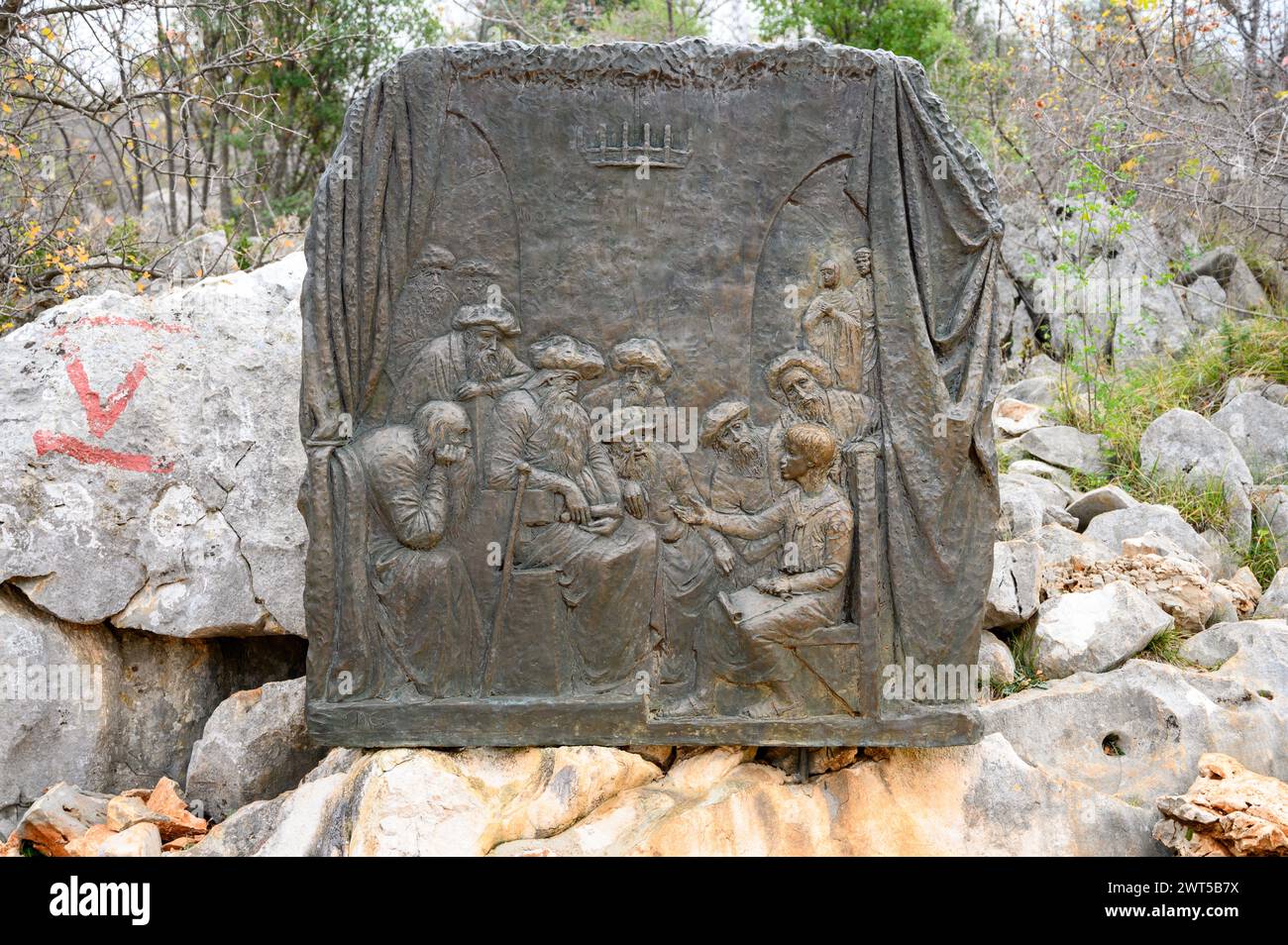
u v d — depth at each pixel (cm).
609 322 287
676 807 277
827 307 288
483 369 287
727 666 290
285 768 325
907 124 285
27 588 330
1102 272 591
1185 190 607
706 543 293
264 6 726
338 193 281
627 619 290
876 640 289
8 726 322
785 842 281
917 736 289
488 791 278
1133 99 618
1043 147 708
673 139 283
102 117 691
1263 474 443
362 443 288
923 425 289
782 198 286
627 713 287
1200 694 318
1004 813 289
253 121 760
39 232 547
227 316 354
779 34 934
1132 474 451
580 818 276
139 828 288
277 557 346
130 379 339
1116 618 341
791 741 289
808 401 289
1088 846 287
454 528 289
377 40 898
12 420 330
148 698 347
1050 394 533
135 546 337
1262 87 638
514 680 289
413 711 285
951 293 291
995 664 338
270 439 349
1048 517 419
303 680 331
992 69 795
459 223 283
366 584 286
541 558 288
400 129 280
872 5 911
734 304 288
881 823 286
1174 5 624
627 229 285
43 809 298
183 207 883
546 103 280
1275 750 311
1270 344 503
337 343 284
